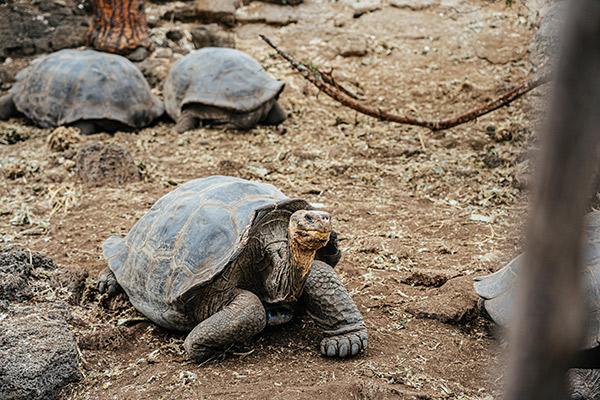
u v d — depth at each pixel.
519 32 8.58
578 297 0.57
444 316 3.43
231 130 6.74
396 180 5.60
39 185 5.50
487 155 5.92
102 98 6.73
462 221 4.77
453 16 8.95
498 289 3.06
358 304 3.61
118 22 8.21
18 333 3.04
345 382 2.82
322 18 9.02
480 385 2.92
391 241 4.42
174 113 6.93
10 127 6.91
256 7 9.24
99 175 5.55
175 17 9.05
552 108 0.55
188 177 5.70
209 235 3.08
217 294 3.05
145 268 3.26
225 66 6.81
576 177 0.55
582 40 0.53
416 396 2.78
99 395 2.88
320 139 6.53
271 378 2.90
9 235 4.62
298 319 3.40
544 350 0.58
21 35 8.52
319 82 5.65
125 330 3.33
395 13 9.08
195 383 2.89
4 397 2.83
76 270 3.81
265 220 3.06
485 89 7.43
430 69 7.96
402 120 5.63
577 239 0.56
